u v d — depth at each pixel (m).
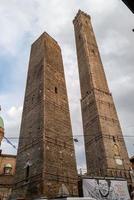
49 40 38.19
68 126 28.94
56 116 27.75
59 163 23.58
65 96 32.53
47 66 32.47
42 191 19.55
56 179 21.78
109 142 35.81
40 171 21.28
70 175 24.02
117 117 41.56
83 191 22.78
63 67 37.59
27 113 29.73
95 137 37.56
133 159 40.81
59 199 17.66
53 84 31.38
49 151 23.22
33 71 34.62
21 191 22.66
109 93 45.09
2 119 45.91
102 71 49.44
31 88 32.38
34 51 38.41
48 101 28.02
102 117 38.97
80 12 61.72
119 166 33.50
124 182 25.66
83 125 42.69
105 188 23.95
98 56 52.69
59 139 25.86
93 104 41.50
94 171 35.00
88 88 45.41
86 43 53.22
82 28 57.28
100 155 34.72
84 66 50.09
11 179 37.28
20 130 28.97
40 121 25.78
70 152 26.41
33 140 25.31
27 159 24.56
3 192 35.03
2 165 42.53
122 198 24.16
